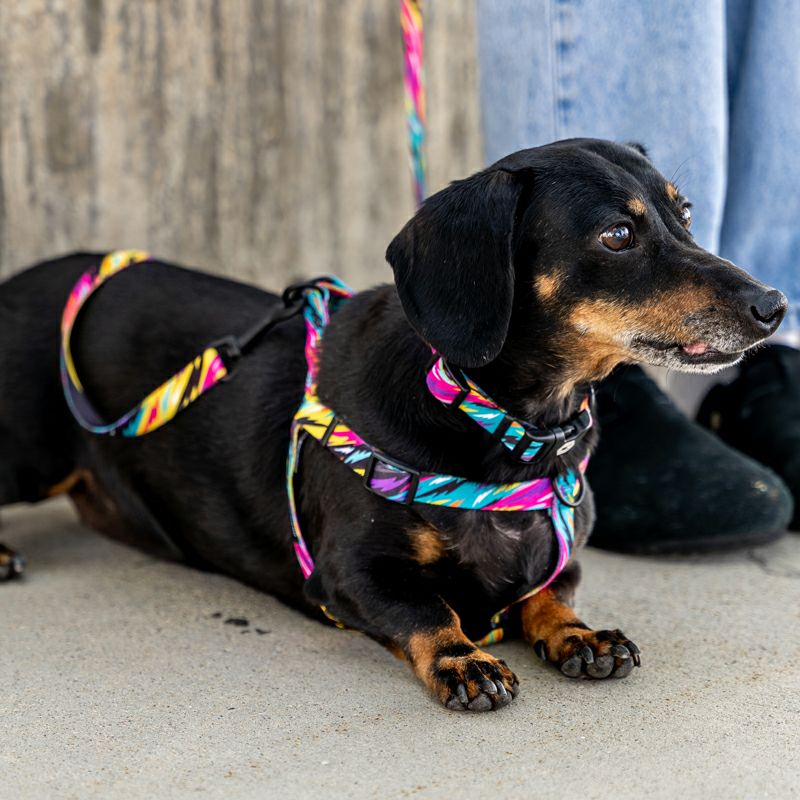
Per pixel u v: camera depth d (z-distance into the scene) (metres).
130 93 1.60
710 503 1.34
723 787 1.00
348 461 1.14
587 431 1.18
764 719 1.07
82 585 1.30
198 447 1.26
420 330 1.11
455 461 1.12
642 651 1.17
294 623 1.23
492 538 1.14
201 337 1.29
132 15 1.58
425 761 1.03
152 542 1.34
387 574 1.13
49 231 1.60
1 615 1.24
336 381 1.16
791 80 1.42
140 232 1.64
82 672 1.14
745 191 1.46
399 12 1.70
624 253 1.11
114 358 1.31
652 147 1.38
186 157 1.64
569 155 1.13
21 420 1.33
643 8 1.35
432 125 1.75
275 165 1.68
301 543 1.18
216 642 1.19
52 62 1.57
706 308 1.09
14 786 1.01
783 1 1.40
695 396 1.70
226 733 1.06
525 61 1.39
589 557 1.37
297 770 1.02
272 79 1.65
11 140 1.57
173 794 1.00
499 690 1.08
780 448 1.44
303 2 1.65
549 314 1.13
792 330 1.50
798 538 1.42
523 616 1.19
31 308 1.35
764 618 1.23
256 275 1.70
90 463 1.34
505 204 1.11
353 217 1.73
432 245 1.12
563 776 1.01
